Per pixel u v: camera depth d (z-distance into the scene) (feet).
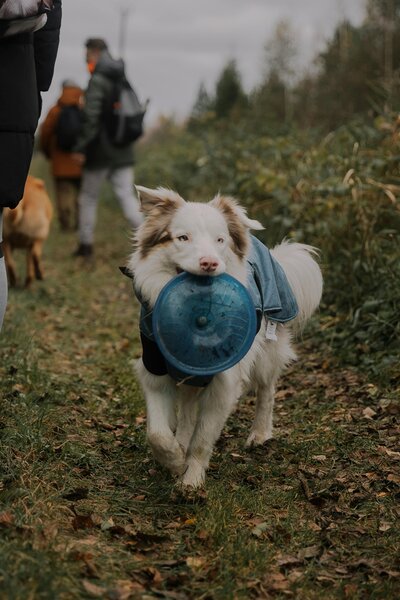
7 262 28.02
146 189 12.16
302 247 15.57
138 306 26.71
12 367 17.06
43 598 8.20
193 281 11.66
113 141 32.58
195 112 72.84
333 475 13.12
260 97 55.62
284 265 15.11
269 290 13.53
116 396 17.06
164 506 11.66
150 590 9.05
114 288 29.71
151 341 12.10
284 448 14.40
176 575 9.46
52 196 66.59
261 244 14.33
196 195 38.86
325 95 44.04
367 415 15.79
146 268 12.01
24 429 13.06
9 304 24.98
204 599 9.09
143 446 14.02
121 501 11.60
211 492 12.05
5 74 10.70
